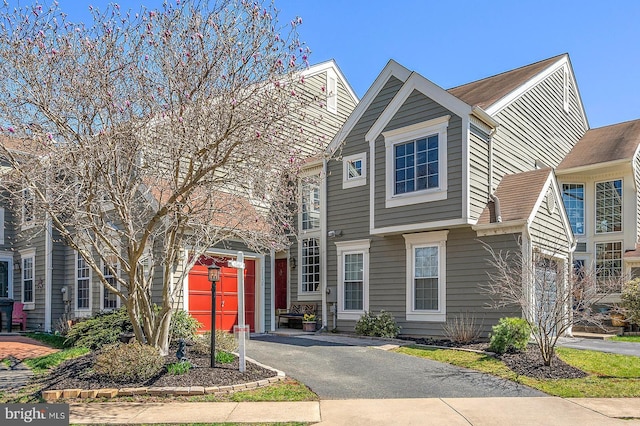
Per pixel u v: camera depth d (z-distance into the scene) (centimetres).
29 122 853
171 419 652
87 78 856
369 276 1531
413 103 1409
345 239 1608
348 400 748
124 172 916
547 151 1766
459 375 909
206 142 851
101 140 852
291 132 991
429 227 1338
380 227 1445
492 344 1091
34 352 1173
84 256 921
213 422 639
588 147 1933
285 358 1058
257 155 880
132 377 826
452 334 1270
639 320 1496
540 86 1736
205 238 1071
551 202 1381
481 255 1292
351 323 1560
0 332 1630
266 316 1584
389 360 1041
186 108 853
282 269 1898
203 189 965
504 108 1488
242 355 887
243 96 864
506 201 1331
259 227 1245
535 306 1049
